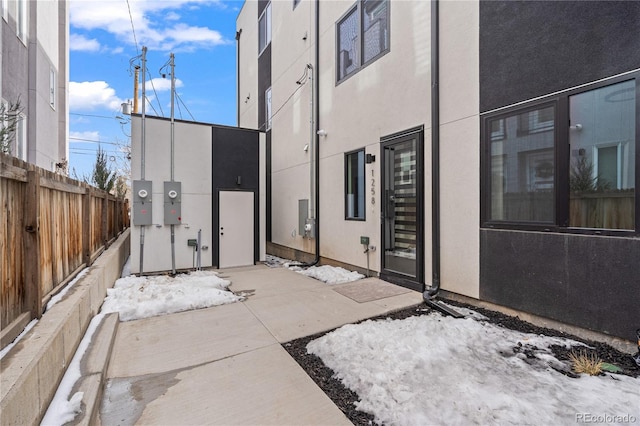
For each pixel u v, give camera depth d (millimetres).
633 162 2398
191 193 6535
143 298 4031
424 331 2861
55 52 11219
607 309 2537
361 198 5660
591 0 2611
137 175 6012
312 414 1916
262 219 7387
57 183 2918
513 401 1836
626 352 2418
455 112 3865
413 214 4637
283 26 8469
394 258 4996
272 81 9289
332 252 6426
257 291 4715
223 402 2045
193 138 6570
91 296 3227
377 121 5184
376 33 5211
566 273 2809
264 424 1836
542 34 2965
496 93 3393
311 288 4828
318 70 6750
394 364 2326
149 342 2955
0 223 1855
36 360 1638
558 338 2715
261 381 2291
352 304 3965
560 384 2014
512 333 2848
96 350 2533
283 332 3176
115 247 6102
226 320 3512
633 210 2400
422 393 1973
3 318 1856
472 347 2562
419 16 4371
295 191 7957
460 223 3830
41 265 2541
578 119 2721
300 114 7633
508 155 3297
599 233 2574
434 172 4086
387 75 4957
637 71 2355
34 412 1598
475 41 3613
